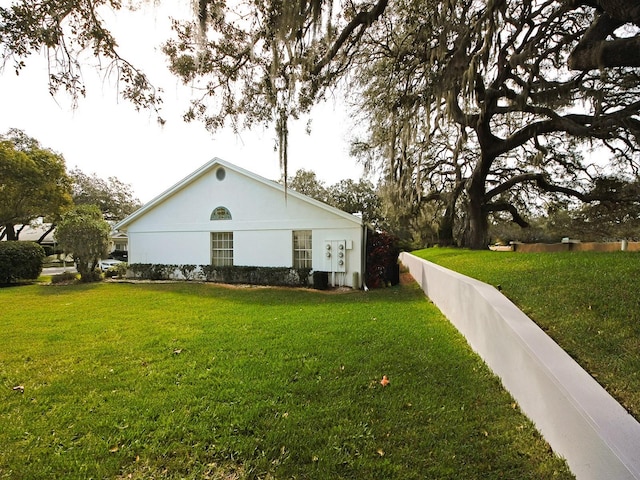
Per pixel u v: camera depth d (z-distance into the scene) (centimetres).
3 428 260
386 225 2953
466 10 569
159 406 289
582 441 185
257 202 1227
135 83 511
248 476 208
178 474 211
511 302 368
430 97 634
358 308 693
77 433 254
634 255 564
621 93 1071
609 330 288
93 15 444
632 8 408
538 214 1992
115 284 1191
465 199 1631
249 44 571
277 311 678
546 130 1138
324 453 227
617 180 1529
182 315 648
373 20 577
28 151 2086
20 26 386
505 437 239
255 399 299
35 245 1430
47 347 454
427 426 255
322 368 365
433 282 747
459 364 370
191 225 1343
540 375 239
